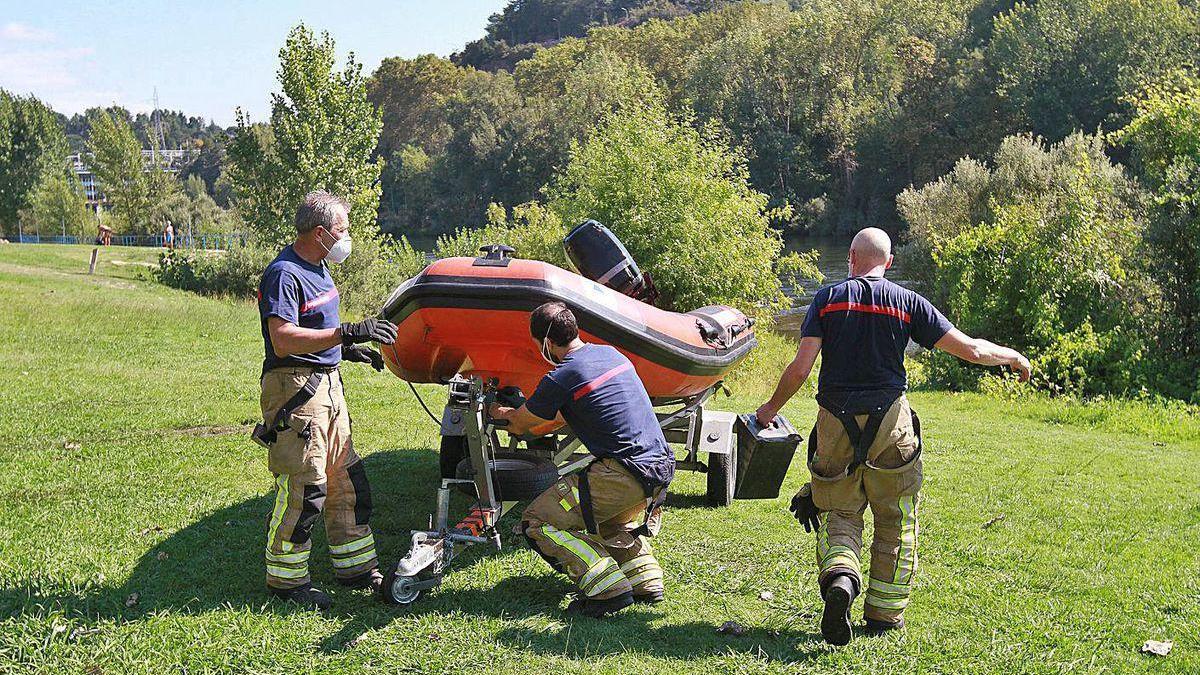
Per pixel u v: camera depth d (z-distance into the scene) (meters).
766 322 19.77
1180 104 19.62
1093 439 11.23
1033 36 74.56
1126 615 5.08
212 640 4.44
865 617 4.77
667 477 4.82
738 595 5.23
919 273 38.28
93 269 33.00
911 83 94.94
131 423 9.23
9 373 11.80
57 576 5.09
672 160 18.33
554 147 112.69
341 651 4.41
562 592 5.19
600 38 146.88
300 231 4.83
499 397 5.22
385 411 10.23
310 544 5.43
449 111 143.88
